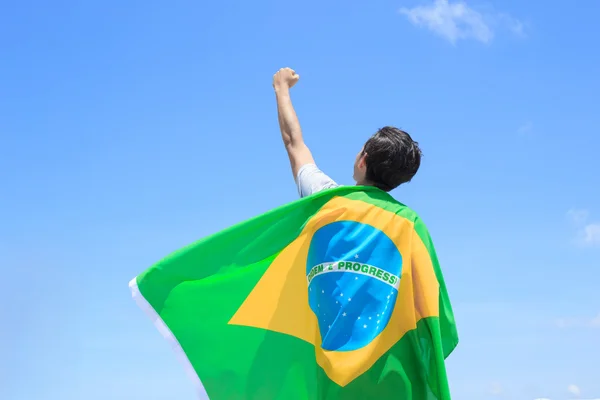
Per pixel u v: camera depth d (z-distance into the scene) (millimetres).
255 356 3828
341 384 3533
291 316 3820
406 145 3990
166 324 3906
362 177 4094
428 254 3781
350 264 3723
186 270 3938
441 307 3820
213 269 3955
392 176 4004
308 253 3869
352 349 3574
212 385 3832
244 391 3803
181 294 3941
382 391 3547
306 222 3932
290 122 4391
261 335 3848
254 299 3912
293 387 3701
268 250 3957
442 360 3525
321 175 4125
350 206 3857
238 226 3949
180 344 3889
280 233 3959
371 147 4012
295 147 4320
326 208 3895
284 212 3959
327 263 3756
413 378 3629
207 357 3871
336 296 3682
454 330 3832
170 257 3932
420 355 3631
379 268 3713
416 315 3686
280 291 3881
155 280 3926
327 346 3607
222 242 3955
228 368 3844
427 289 3684
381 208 3855
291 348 3762
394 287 3684
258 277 3936
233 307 3924
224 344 3881
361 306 3652
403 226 3803
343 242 3777
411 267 3732
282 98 4512
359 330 3609
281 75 4598
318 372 3613
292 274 3883
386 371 3561
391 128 4062
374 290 3678
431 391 3613
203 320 3922
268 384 3760
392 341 3613
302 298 3830
